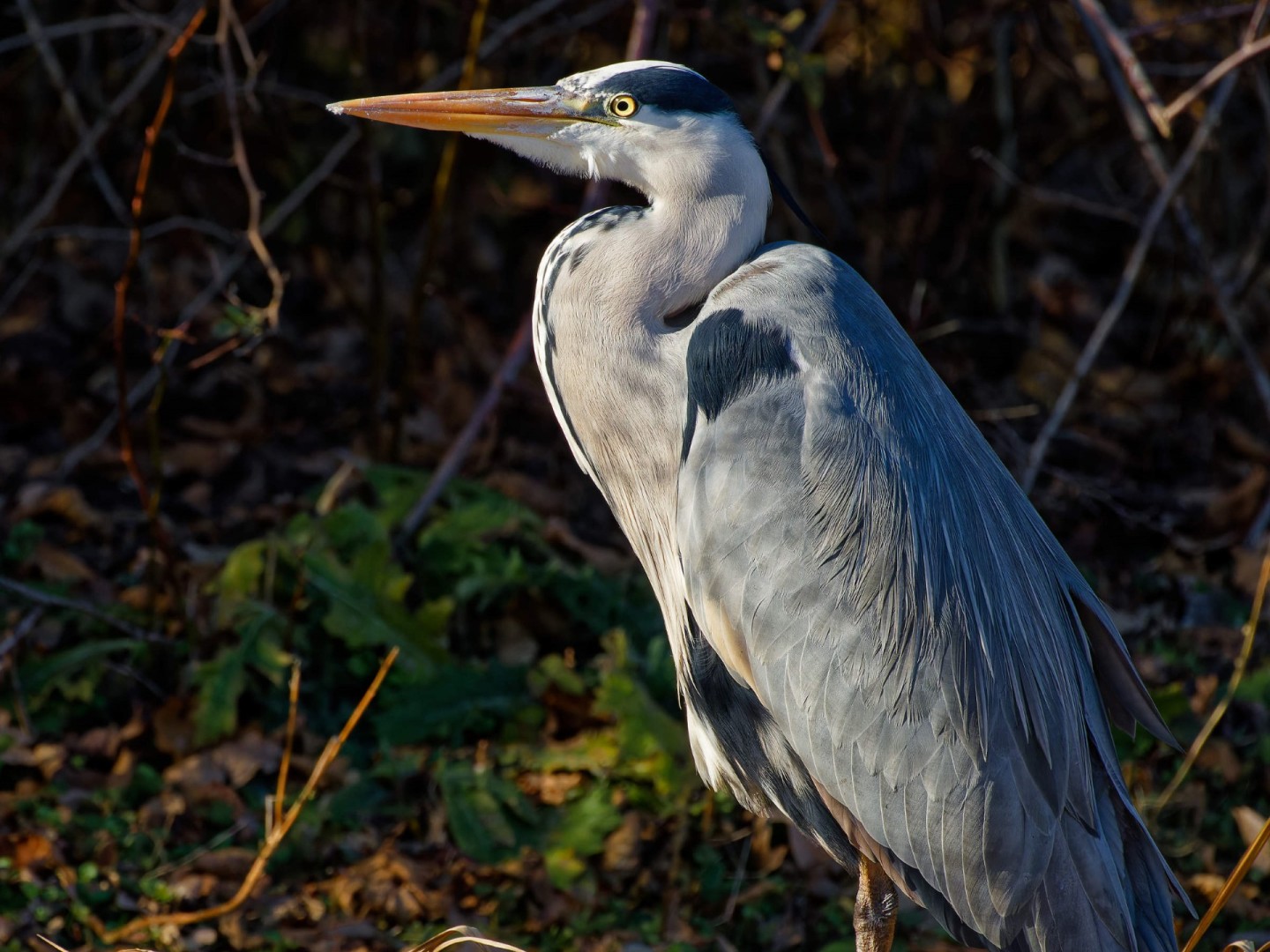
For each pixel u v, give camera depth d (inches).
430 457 472.1
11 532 404.5
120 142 539.5
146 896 305.6
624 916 315.3
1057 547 266.8
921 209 570.9
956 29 555.8
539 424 496.4
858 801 237.6
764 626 239.6
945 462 247.6
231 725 343.3
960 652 234.8
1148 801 351.9
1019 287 591.8
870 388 245.3
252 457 464.1
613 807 330.0
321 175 470.3
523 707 363.3
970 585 239.0
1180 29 530.0
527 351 417.7
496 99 269.4
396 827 333.4
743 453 242.2
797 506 238.5
